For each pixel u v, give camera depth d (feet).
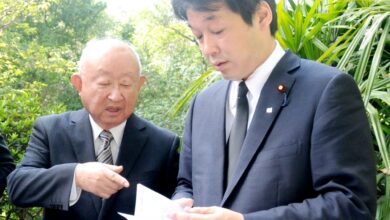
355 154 3.88
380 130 5.52
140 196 4.44
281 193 3.97
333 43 6.79
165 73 22.90
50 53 26.66
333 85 4.05
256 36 4.25
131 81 5.87
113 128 6.23
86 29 39.09
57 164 6.16
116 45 5.89
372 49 6.61
